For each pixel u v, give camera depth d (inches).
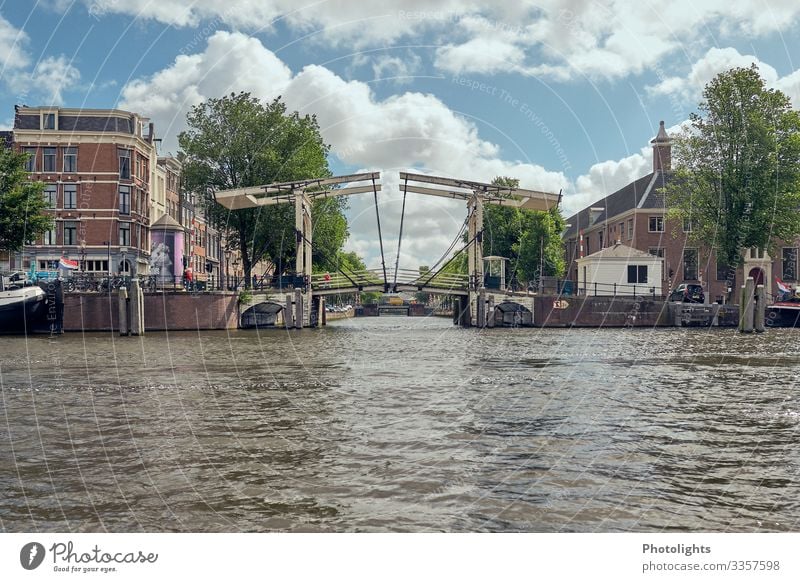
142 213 2054.6
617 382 638.5
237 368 763.4
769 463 350.0
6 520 271.3
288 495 299.0
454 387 608.7
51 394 569.3
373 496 297.6
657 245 2176.4
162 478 322.3
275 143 1760.6
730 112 1616.6
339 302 3597.4
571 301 1718.8
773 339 1211.9
